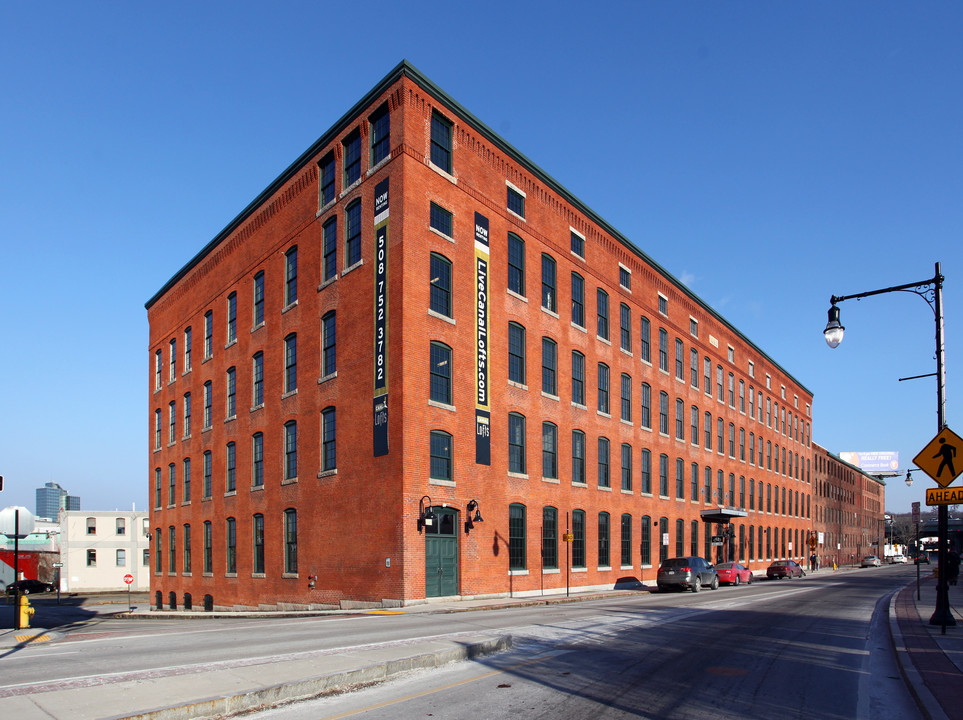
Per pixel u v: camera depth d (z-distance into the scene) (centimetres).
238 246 3894
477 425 2888
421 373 2652
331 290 3039
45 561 7575
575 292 3750
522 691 972
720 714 859
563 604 2642
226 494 3756
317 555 2927
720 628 1675
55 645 1419
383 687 1004
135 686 909
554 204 3609
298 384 3200
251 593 3422
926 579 4591
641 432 4256
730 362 5800
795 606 2336
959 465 1582
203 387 4181
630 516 4038
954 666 1118
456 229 2912
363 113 2947
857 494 10881
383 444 2627
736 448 5775
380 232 2778
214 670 1015
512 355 3203
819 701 937
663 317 4681
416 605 2486
